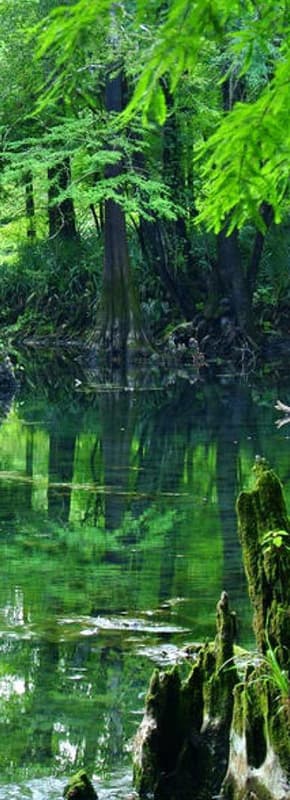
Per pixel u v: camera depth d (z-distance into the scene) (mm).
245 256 39781
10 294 42438
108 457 18766
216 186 6188
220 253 36625
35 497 15695
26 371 33625
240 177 6090
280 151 5988
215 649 6867
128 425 22438
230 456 18641
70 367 34562
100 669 8773
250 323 36500
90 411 24766
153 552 12594
